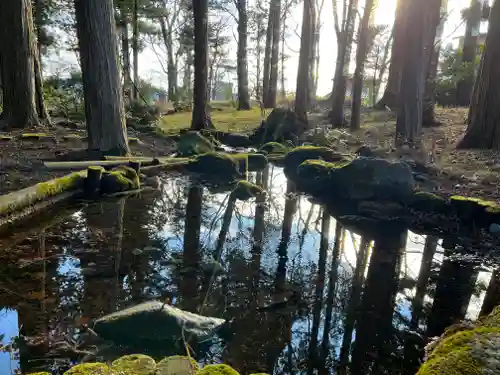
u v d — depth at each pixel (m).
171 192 9.21
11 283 4.58
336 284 5.04
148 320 3.63
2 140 12.27
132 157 10.73
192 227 6.92
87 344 3.47
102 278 4.82
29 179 8.50
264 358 3.46
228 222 7.33
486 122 11.92
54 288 4.51
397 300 4.66
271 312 4.26
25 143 12.10
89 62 10.27
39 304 4.14
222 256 5.72
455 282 5.16
